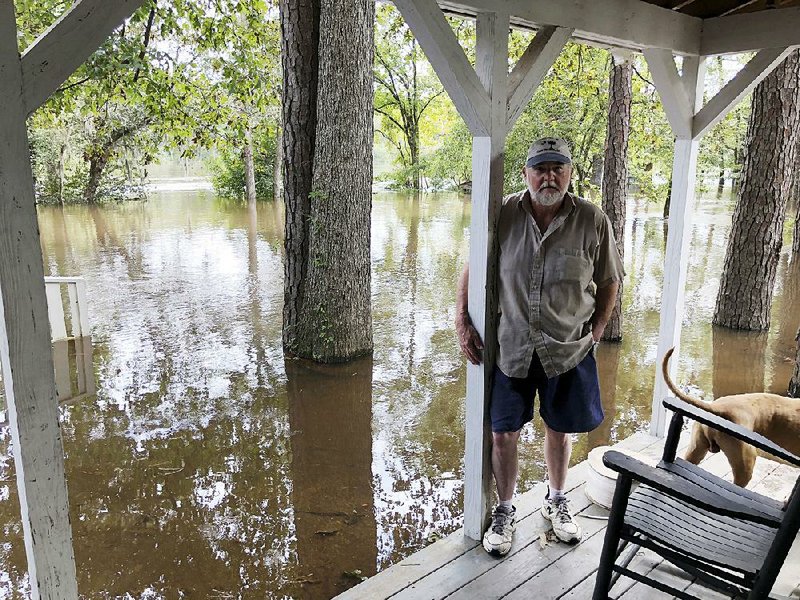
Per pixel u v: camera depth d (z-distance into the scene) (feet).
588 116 39.32
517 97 7.59
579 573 7.80
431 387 19.20
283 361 21.33
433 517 12.42
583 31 8.15
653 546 6.35
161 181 107.76
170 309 27.35
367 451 15.24
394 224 52.60
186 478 13.87
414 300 28.84
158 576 10.53
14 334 4.96
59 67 4.81
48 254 39.96
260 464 14.55
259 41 28.60
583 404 7.83
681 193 10.37
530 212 7.58
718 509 5.56
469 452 8.36
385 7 45.91
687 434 11.46
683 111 9.92
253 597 10.00
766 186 22.61
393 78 84.53
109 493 13.21
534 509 9.16
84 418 16.90
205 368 20.59
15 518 12.21
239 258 38.45
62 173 68.90
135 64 24.67
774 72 21.61
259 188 79.97
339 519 12.34
